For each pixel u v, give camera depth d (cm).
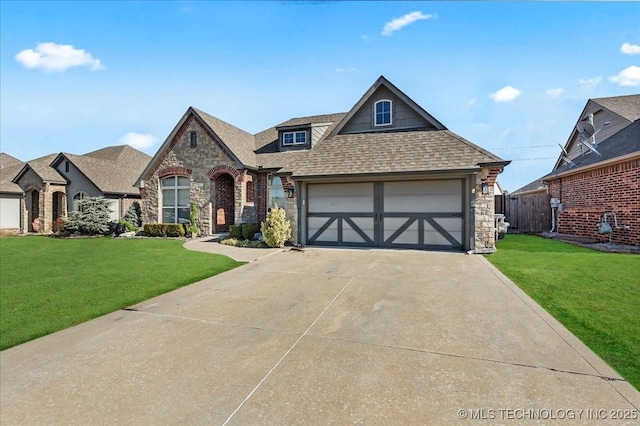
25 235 2005
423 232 1152
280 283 713
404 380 324
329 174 1163
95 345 420
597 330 435
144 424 270
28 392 321
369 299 587
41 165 2233
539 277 707
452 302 560
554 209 1631
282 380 329
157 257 1068
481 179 1053
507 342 404
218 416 277
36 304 609
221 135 1747
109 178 2305
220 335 443
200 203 1775
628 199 1112
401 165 1117
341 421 266
